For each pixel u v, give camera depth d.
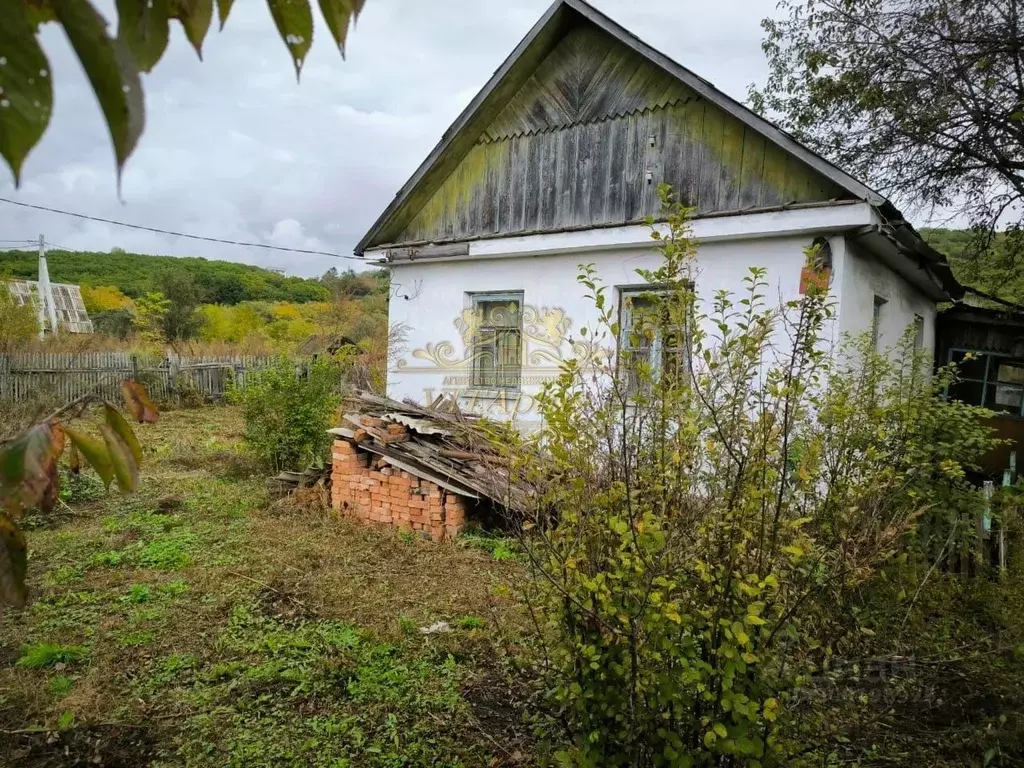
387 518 6.76
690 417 2.55
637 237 7.54
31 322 18.03
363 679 3.79
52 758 3.13
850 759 2.95
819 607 2.65
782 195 6.87
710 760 2.30
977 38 8.89
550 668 2.64
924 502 4.77
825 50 11.01
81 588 5.14
